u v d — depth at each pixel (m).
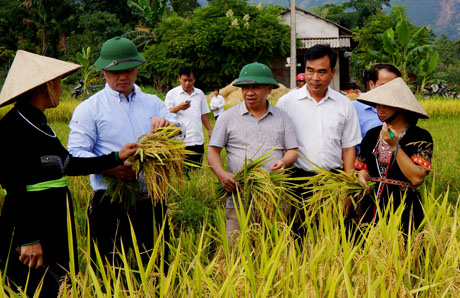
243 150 4.02
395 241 2.96
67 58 39.19
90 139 3.56
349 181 3.72
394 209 3.61
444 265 2.92
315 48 4.00
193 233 4.05
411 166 3.50
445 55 85.75
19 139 2.82
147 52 29.33
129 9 46.28
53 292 3.01
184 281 2.78
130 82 3.59
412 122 3.64
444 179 6.33
